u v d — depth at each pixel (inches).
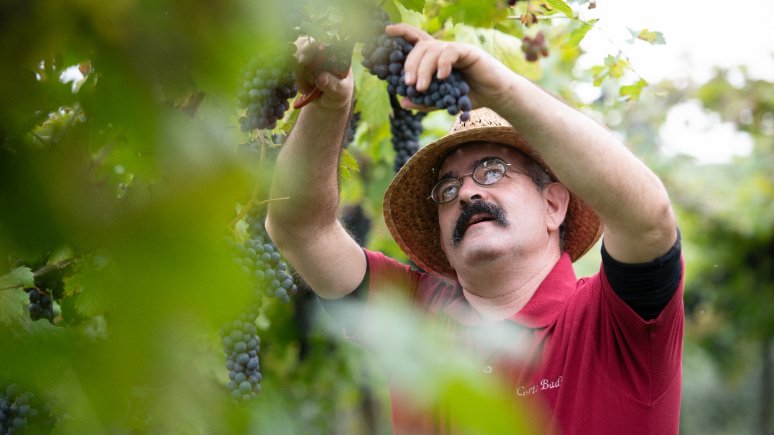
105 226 18.2
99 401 18.6
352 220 195.3
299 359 171.5
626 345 83.4
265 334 153.3
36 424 30.7
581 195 74.4
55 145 20.9
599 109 189.6
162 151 19.8
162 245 17.9
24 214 18.5
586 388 84.2
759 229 349.1
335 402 179.8
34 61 20.2
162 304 17.6
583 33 103.7
